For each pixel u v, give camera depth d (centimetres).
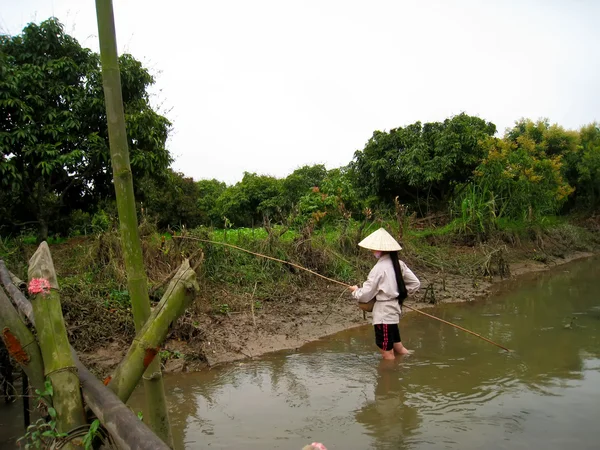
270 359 556
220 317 675
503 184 1575
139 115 955
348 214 1167
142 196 1159
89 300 592
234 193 2447
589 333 645
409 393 443
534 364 519
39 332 203
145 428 160
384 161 1734
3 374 402
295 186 2203
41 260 212
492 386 457
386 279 550
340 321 728
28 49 929
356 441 351
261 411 407
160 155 1013
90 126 941
